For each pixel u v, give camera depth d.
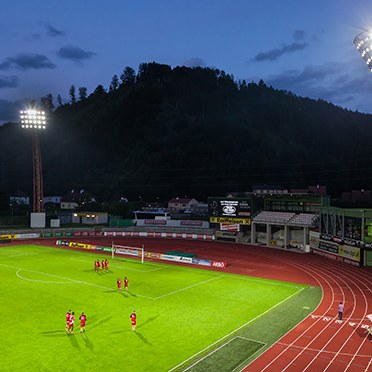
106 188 182.50
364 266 62.25
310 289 48.31
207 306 40.69
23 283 49.69
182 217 120.62
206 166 179.88
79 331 32.88
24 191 190.00
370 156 181.25
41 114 98.12
